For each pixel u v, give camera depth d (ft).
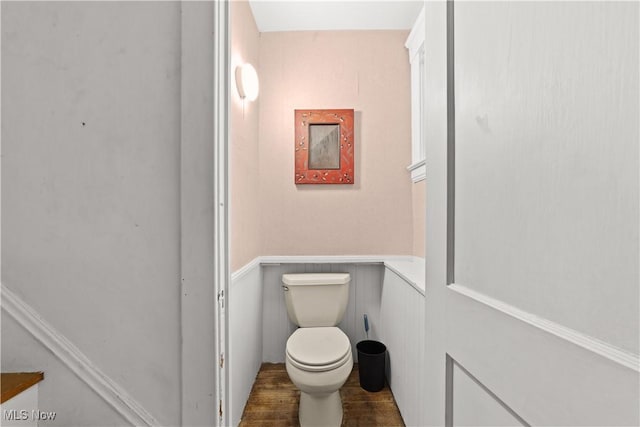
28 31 2.24
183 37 2.19
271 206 6.74
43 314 2.22
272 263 6.68
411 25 6.62
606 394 1.07
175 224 2.23
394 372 5.55
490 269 1.72
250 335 5.77
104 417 2.19
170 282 2.22
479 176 1.83
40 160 2.23
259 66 6.72
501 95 1.63
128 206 2.23
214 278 2.18
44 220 2.23
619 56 1.05
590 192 1.15
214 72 2.19
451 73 2.17
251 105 5.96
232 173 4.84
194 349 2.18
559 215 1.28
